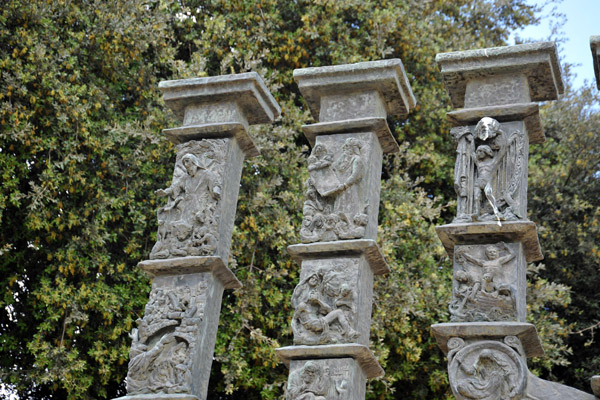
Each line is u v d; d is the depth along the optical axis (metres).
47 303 11.03
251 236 11.77
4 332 11.95
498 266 6.46
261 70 12.41
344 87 7.49
